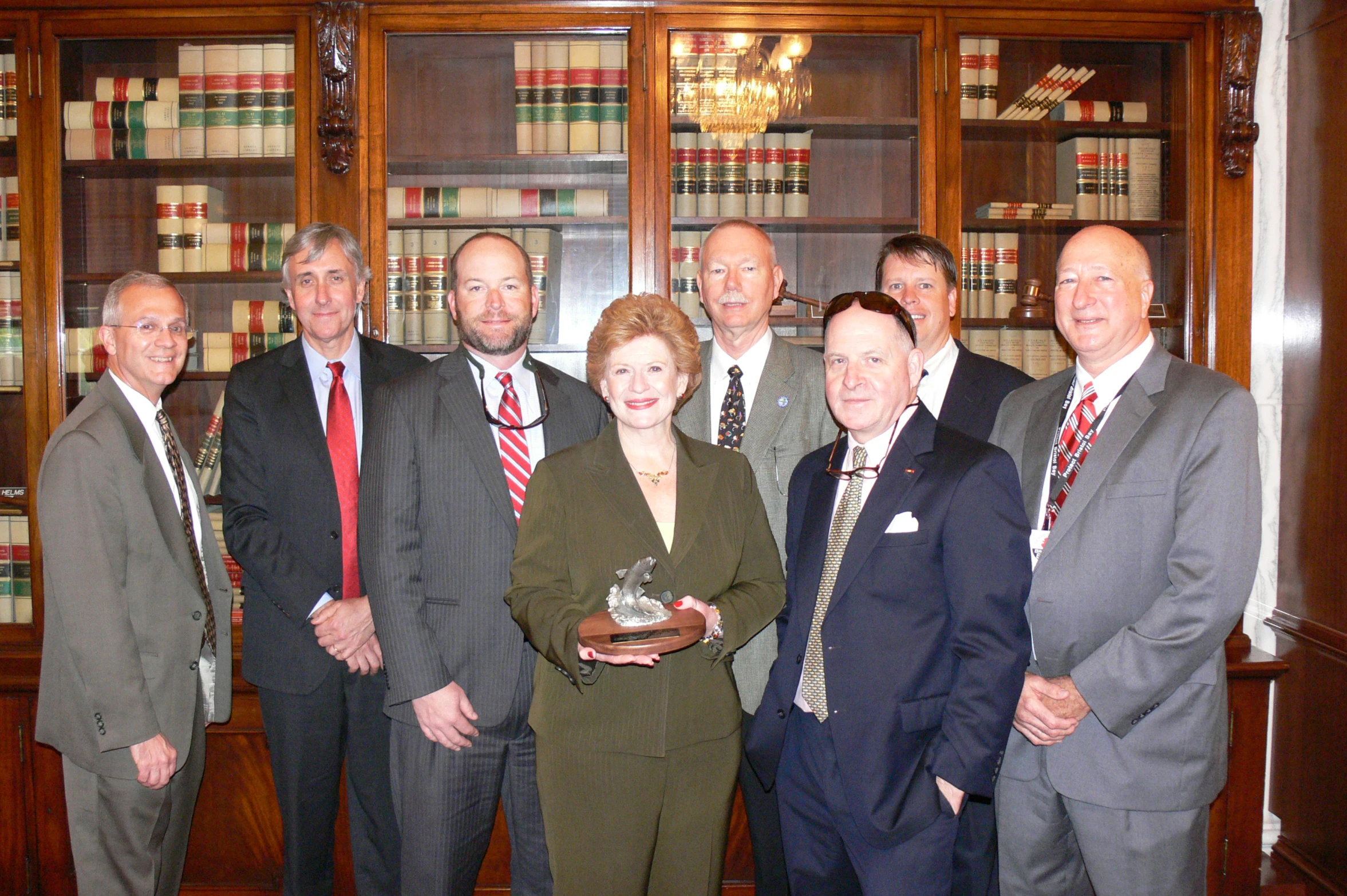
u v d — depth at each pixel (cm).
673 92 280
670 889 180
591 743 176
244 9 272
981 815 209
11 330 280
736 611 178
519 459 212
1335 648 264
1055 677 193
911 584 169
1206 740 187
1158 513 185
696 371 192
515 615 179
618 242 286
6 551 283
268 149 280
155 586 213
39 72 273
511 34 276
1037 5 274
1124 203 291
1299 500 286
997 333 293
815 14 274
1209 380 188
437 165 280
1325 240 273
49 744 216
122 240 289
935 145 278
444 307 285
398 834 243
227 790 271
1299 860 283
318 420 236
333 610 226
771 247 232
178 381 288
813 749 178
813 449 223
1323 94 273
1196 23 276
